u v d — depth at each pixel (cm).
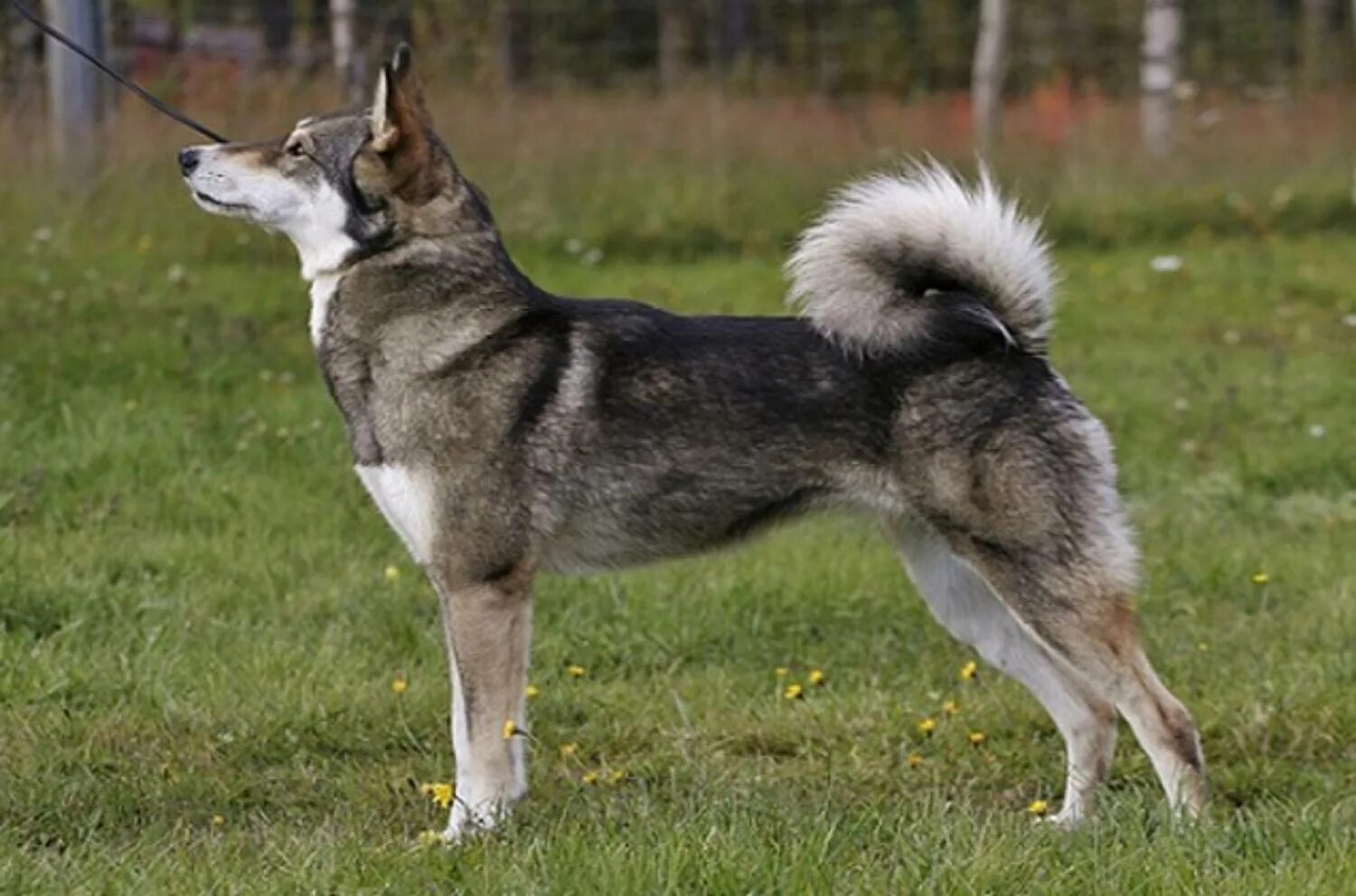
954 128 4044
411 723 1537
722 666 1706
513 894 1091
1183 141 4003
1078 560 1328
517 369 1354
